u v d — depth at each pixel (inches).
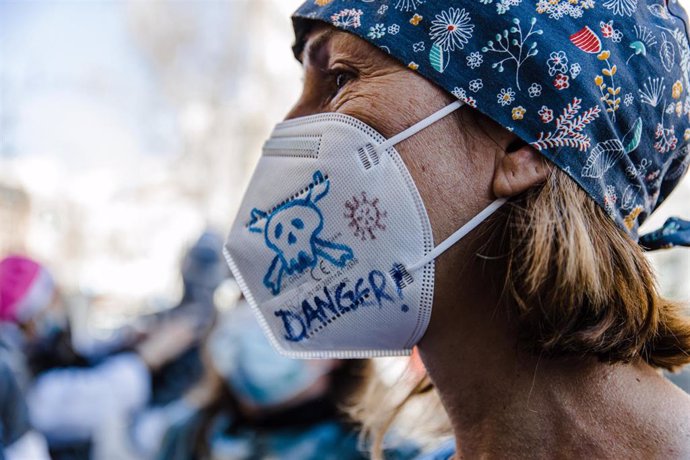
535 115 39.4
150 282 481.4
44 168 424.5
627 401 39.6
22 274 149.7
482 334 42.4
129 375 145.7
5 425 120.8
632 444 38.6
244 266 47.9
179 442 97.0
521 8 39.9
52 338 146.9
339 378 86.7
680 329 42.9
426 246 41.7
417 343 45.1
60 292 164.7
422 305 42.3
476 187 40.9
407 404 60.8
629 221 41.8
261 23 485.7
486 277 41.6
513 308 40.9
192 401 103.3
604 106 39.6
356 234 43.2
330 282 44.4
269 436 86.0
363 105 42.9
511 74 39.7
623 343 38.6
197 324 157.6
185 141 524.7
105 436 140.9
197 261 169.2
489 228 41.1
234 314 100.2
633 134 40.7
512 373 41.7
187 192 522.6
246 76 492.1
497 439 42.3
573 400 40.1
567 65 39.2
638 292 39.0
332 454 82.7
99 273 487.5
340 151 43.3
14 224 208.2
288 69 492.4
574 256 37.6
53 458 137.1
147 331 158.2
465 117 41.1
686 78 43.6
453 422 44.8
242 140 496.1
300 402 86.0
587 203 39.6
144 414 146.3
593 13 40.1
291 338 46.4
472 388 43.3
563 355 39.3
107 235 519.2
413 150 41.6
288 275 46.1
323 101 46.6
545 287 38.6
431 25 41.0
